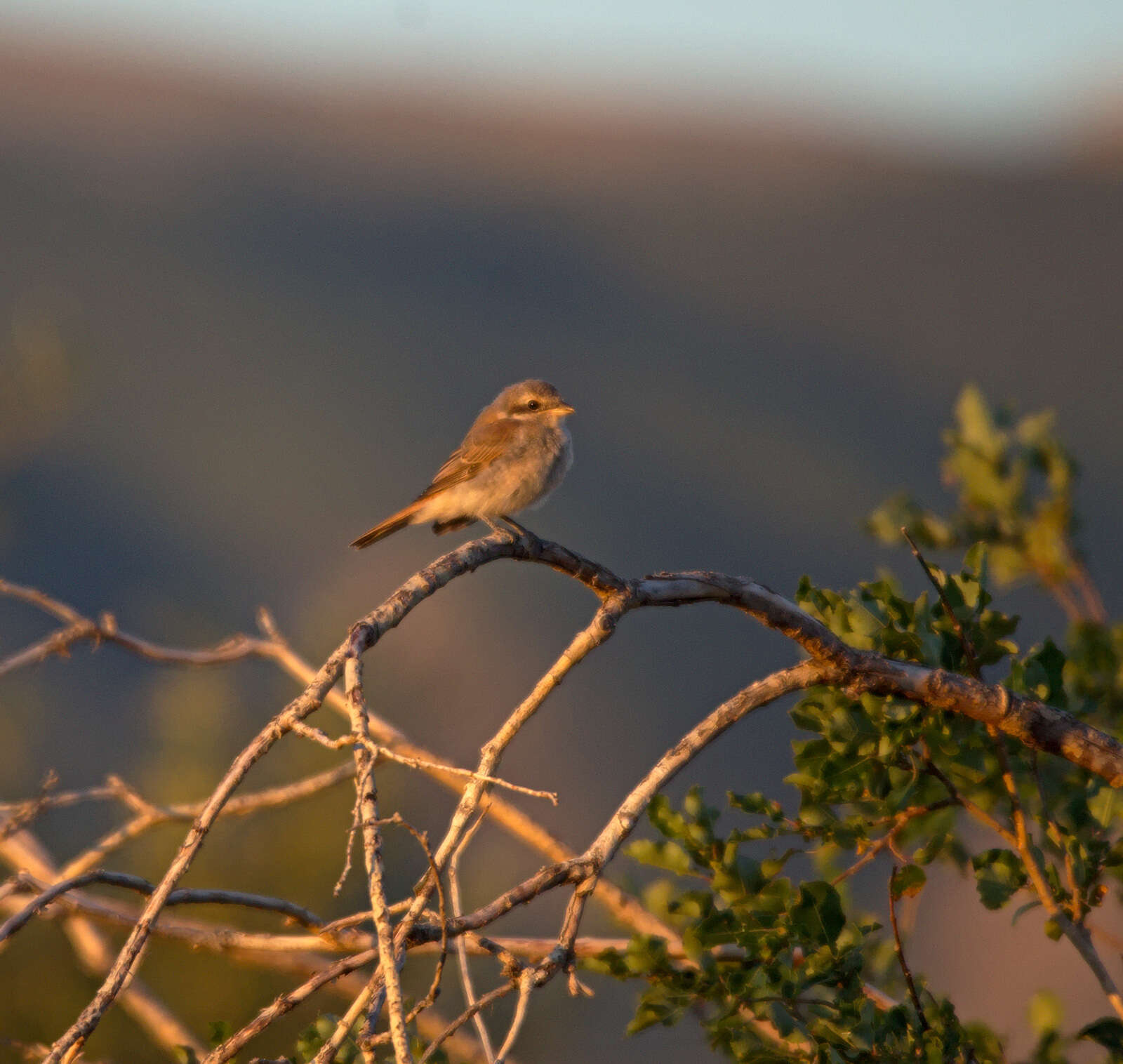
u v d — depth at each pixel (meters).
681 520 52.09
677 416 64.19
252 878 11.07
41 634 34.19
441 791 12.76
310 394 61.12
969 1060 5.66
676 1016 5.80
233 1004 10.29
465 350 73.38
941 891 19.33
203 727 11.38
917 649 6.21
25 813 6.75
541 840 6.87
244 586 40.78
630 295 90.69
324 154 110.88
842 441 63.78
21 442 16.62
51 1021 10.09
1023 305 90.62
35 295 69.19
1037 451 8.45
